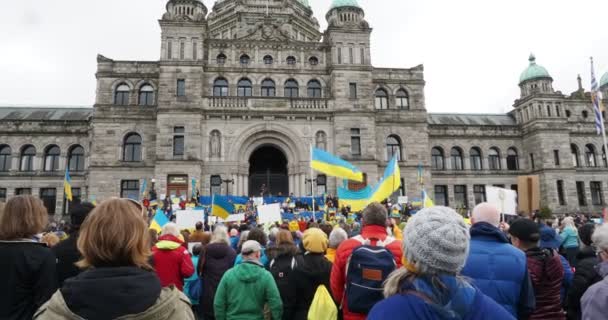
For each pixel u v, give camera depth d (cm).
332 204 3706
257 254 770
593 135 5762
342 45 4700
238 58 4653
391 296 335
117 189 4319
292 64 4741
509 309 552
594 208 5538
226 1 6097
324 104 4534
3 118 5112
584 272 703
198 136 4238
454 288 326
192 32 4478
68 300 327
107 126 4428
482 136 5619
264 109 4409
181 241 948
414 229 343
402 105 5025
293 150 4434
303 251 922
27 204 576
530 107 5619
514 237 707
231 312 737
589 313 438
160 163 4144
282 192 4875
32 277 546
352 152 4469
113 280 333
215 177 4259
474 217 630
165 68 4353
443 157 5528
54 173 4841
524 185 1287
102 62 4572
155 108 4497
